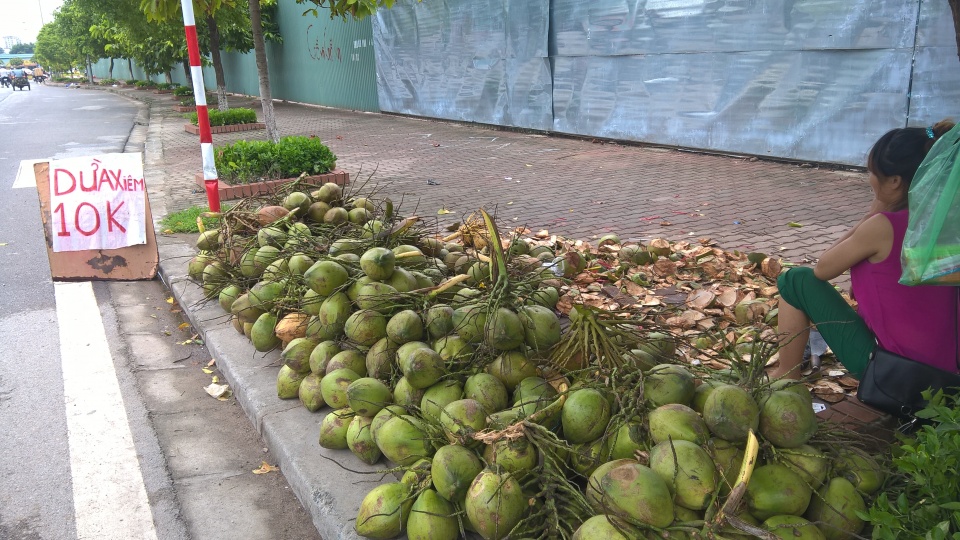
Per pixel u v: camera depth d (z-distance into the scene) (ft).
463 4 55.77
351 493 10.05
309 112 80.59
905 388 9.23
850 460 8.13
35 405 14.08
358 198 19.21
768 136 36.22
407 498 8.73
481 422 9.11
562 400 8.93
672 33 39.65
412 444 9.33
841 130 32.99
